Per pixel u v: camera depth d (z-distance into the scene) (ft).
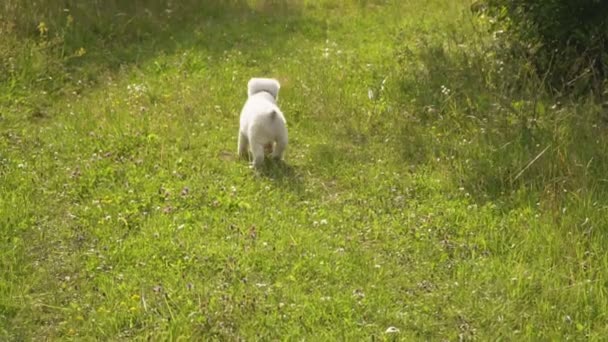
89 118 55.83
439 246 39.11
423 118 56.54
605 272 36.11
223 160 49.83
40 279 35.50
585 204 41.09
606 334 32.27
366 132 54.75
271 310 33.40
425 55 66.59
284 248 38.09
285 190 45.09
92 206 42.47
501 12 62.23
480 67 60.44
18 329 32.27
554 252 37.88
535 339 31.81
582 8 57.82
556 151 46.75
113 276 35.86
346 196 45.06
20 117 56.44
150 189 44.57
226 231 39.91
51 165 47.47
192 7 87.81
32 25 70.59
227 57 73.36
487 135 50.34
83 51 68.28
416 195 44.96
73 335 31.89
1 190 43.75
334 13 90.94
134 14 81.51
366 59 71.61
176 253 37.58
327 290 35.06
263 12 89.97
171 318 32.68
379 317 33.09
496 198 44.29
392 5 93.09
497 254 38.70
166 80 66.03
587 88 57.21
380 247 39.27
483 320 33.17
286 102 60.39
